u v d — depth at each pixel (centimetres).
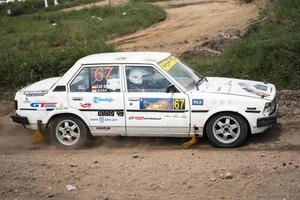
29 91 909
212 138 841
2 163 795
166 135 860
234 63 1359
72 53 1455
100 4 4056
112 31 2517
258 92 856
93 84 873
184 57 1603
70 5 4297
